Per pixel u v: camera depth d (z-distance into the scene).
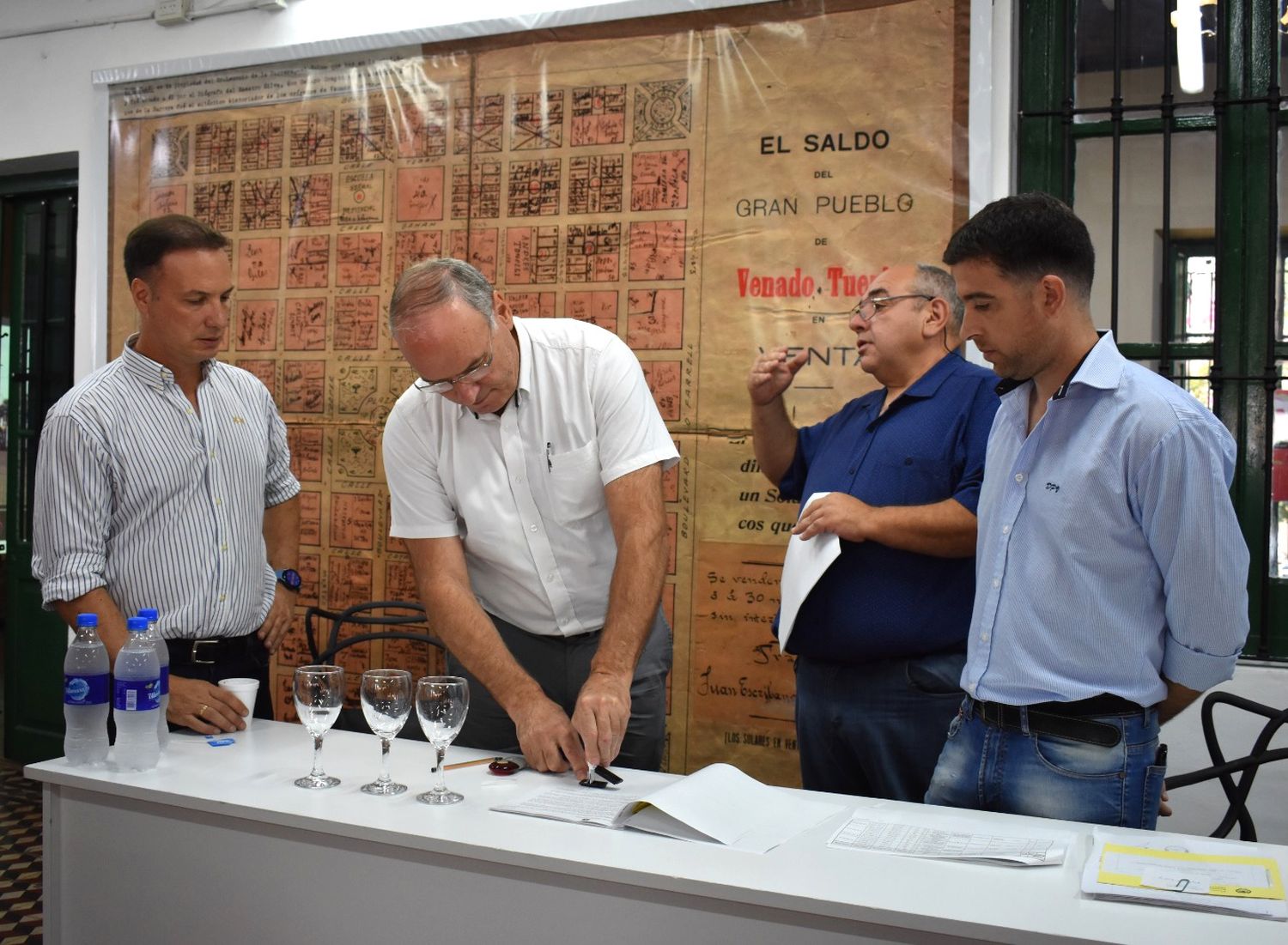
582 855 1.38
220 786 1.67
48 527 2.17
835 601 2.17
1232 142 2.65
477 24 3.23
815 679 2.26
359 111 3.41
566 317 3.14
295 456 3.48
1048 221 1.59
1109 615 1.58
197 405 2.36
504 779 1.73
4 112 3.93
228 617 2.34
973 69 2.74
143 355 2.31
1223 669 1.54
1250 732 2.54
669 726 3.01
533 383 2.08
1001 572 1.68
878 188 2.82
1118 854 1.37
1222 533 1.49
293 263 3.50
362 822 1.49
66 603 2.14
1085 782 1.58
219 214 3.60
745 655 2.95
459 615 1.97
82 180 3.79
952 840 1.44
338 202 3.44
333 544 3.43
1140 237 2.73
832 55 2.86
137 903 1.68
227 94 3.58
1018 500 1.67
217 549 2.34
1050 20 2.76
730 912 1.29
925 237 2.78
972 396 2.19
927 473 2.18
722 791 1.59
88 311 3.76
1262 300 2.62
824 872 1.33
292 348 3.49
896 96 2.81
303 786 1.67
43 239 4.29
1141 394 1.55
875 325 2.31
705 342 2.99
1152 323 2.72
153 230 2.25
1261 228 2.62
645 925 1.33
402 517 2.11
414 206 3.34
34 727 4.30
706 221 3.00
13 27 3.88
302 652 3.45
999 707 1.66
